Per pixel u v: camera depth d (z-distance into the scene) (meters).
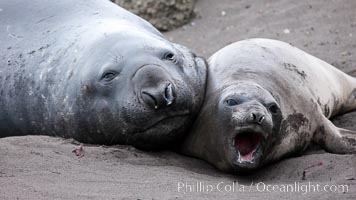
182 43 44.16
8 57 29.34
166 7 46.59
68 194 21.30
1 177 22.44
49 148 25.59
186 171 25.42
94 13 30.11
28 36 29.59
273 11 45.47
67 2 30.52
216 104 26.73
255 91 26.48
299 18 43.91
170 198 21.55
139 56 26.67
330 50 39.06
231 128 25.55
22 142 25.95
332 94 31.00
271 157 26.97
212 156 26.80
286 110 27.66
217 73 28.62
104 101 26.47
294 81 28.98
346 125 31.33
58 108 27.69
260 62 29.06
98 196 21.28
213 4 48.38
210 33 44.84
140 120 25.84
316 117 28.53
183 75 27.17
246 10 46.56
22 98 28.73
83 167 24.17
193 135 27.38
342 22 42.50
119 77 26.31
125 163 25.27
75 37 28.66
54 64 28.27
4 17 30.28
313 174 25.14
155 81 25.66
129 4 46.81
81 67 27.33
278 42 31.08
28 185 21.84
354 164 25.11
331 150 28.30
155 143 26.81
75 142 26.89
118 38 27.58
